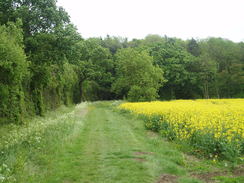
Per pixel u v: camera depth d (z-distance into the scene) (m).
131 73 38.66
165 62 58.12
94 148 9.03
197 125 9.41
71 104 37.41
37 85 19.83
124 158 7.58
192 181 5.61
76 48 18.48
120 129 13.72
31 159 7.00
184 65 56.75
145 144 9.67
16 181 5.34
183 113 13.04
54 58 17.59
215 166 6.81
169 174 6.20
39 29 17.11
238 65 53.16
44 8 16.36
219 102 32.31
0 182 4.98
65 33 16.34
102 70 47.19
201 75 55.41
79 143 9.85
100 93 58.69
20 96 15.68
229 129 8.58
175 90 61.34
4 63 9.76
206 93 57.25
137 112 19.02
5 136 8.98
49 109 23.58
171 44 64.94
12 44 10.12
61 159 7.42
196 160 7.49
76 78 40.81
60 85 29.62
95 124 16.12
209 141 8.01
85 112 25.30
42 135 9.10
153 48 63.34
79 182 5.68
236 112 14.39
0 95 12.75
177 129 10.36
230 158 7.05
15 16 15.01
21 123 14.71
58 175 6.07
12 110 14.33
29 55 15.30
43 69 18.14
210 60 55.62
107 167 6.70
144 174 6.12
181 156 7.79
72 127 12.48
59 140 9.32
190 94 61.38
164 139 10.48
